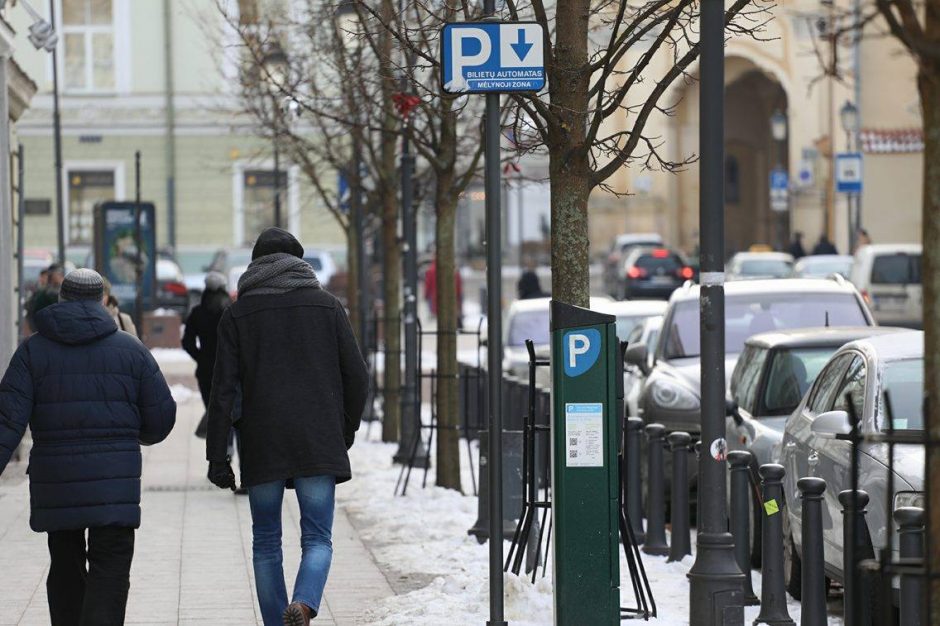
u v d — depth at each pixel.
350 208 66.38
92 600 20.72
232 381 21.78
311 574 21.33
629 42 24.91
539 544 26.77
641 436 36.59
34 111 120.94
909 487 22.86
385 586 28.22
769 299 42.75
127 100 121.88
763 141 173.25
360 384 21.98
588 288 24.52
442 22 31.36
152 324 90.25
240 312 21.84
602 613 21.58
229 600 26.98
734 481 27.06
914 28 15.02
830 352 34.44
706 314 20.45
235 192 122.19
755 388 34.31
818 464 26.45
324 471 21.44
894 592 21.70
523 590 24.59
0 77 46.94
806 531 22.80
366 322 65.44
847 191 104.56
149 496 40.56
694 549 33.28
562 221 24.48
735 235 175.25
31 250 99.31
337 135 52.88
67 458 20.81
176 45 121.94
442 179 39.94
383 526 35.22
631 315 58.03
